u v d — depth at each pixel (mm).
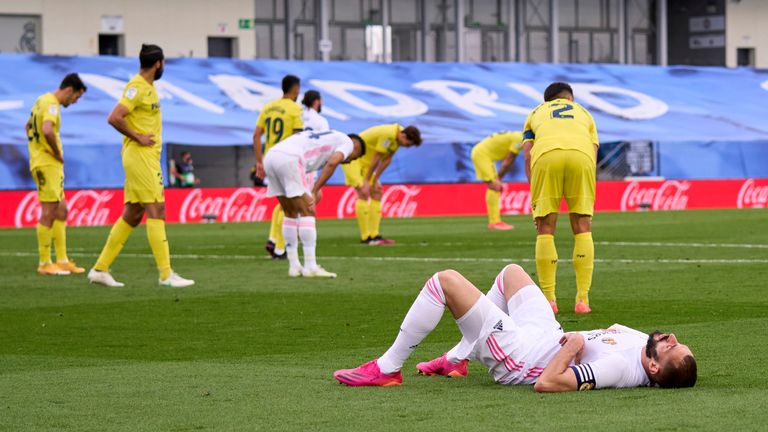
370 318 34531
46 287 45062
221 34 153375
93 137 110625
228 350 28688
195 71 125938
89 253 63625
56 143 50312
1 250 66312
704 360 25562
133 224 45188
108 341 30531
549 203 35281
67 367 26328
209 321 34312
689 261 52625
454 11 169500
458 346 23828
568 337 21797
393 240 71000
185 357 27656
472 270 50000
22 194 94750
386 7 166250
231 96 123562
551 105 36000
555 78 142375
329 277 47438
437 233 78250
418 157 120562
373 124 124500
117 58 123875
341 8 164875
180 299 40281
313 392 22516
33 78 117750
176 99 120750
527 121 36531
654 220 91438
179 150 131375
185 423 19766
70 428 19531
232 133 116688
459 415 19891
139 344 29922
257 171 57250
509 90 137375
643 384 21875
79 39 144750
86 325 33844
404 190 106688
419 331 22672
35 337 31469
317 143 48312
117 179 111062
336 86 130250
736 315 33688
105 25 146250
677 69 149250
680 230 77688
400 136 66562
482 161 82875
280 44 160500
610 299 38375
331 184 113812
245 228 88500
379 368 23000
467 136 124688
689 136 134000
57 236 51406
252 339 30531
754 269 48188
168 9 149875
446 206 109188
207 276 48719
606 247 62094
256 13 158625
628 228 80500
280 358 27297
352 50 165875
